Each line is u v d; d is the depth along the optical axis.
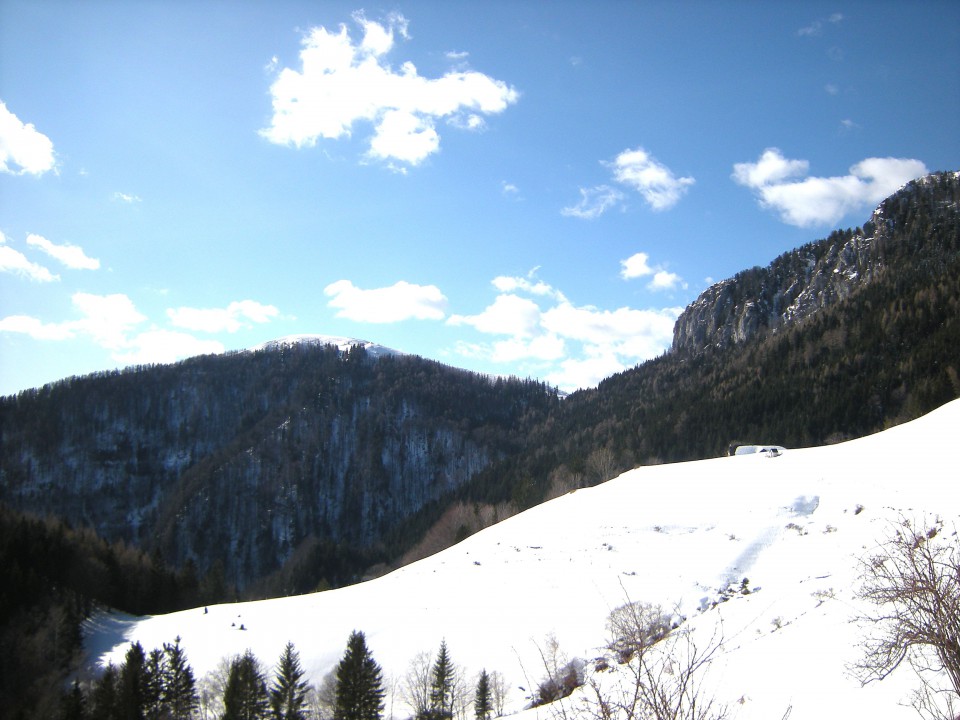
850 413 104.81
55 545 74.38
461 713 32.97
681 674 11.23
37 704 46.38
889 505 36.75
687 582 36.59
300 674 37.62
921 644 12.73
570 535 48.34
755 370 139.75
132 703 39.00
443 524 125.12
